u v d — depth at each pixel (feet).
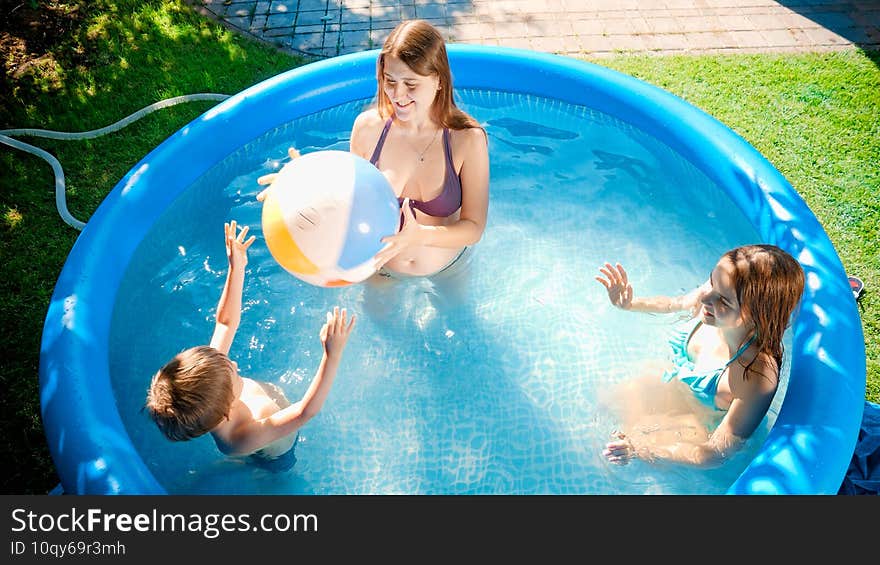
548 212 12.12
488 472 9.03
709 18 18.86
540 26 18.76
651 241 11.58
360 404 9.78
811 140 15.12
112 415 8.71
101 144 15.19
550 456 9.14
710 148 12.11
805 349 8.87
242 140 13.17
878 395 10.86
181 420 7.94
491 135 13.60
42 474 10.04
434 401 9.80
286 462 9.02
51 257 13.00
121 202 11.28
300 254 7.95
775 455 7.77
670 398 9.16
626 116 13.43
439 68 8.78
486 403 9.75
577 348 10.25
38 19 18.02
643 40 18.22
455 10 19.31
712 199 12.01
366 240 8.06
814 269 9.78
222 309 9.33
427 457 9.24
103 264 10.48
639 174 12.67
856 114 15.72
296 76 13.64
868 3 19.17
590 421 9.44
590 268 11.27
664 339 10.26
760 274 7.77
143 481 8.01
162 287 10.91
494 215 12.09
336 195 7.94
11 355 11.48
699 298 9.25
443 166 9.80
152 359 10.03
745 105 16.06
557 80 13.89
